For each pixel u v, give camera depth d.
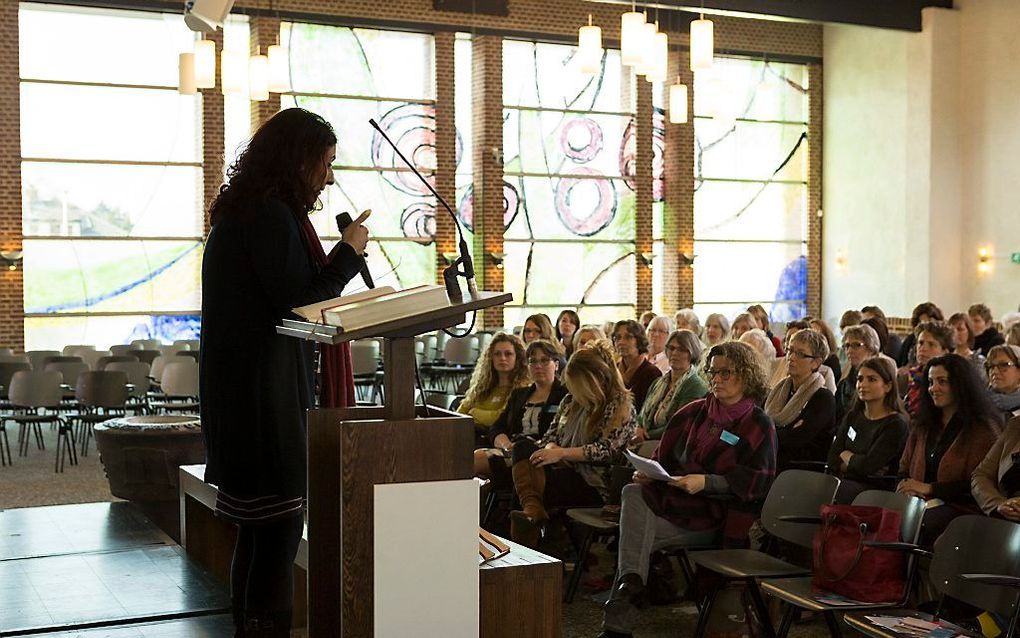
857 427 5.23
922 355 6.39
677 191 16.47
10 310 13.13
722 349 4.58
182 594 3.63
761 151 17.33
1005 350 5.39
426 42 15.20
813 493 4.17
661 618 4.67
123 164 13.93
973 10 15.12
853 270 16.92
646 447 5.16
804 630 4.46
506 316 15.73
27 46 13.42
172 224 14.20
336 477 2.50
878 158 16.36
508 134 15.66
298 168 2.57
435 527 2.35
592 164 16.23
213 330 2.59
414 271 15.23
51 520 4.86
